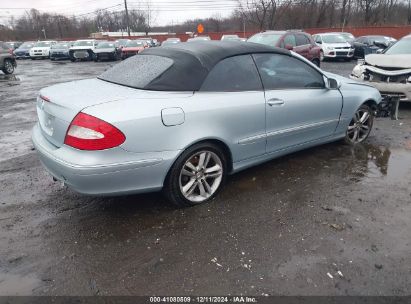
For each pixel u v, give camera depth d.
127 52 24.89
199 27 32.47
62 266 2.67
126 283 2.50
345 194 3.75
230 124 3.53
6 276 2.57
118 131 2.86
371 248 2.84
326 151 5.05
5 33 70.12
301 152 5.00
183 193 3.39
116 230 3.13
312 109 4.36
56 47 29.83
